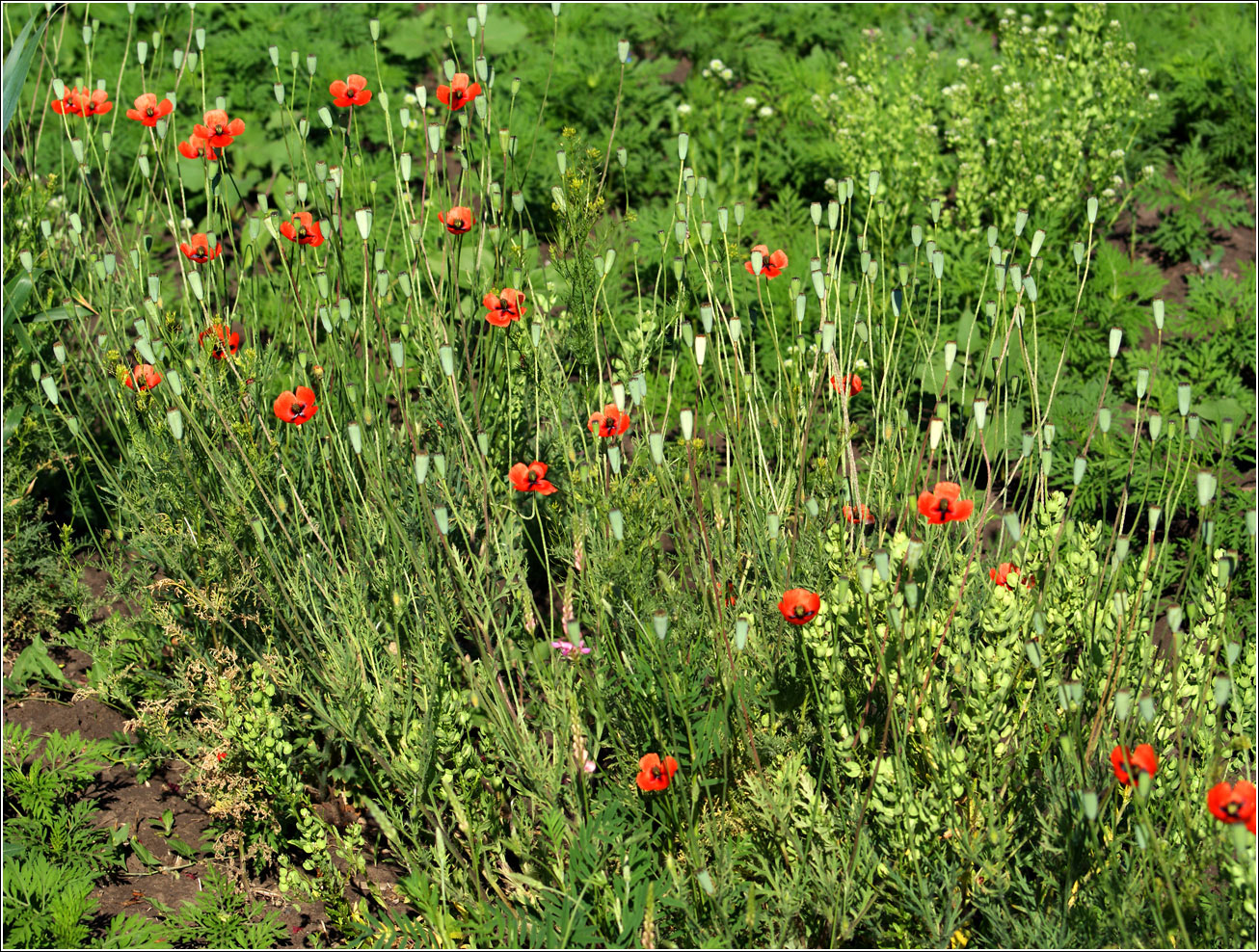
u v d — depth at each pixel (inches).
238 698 104.2
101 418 147.3
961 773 85.2
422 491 96.7
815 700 95.3
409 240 135.9
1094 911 81.7
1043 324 168.7
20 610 125.9
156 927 92.9
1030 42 228.8
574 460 111.8
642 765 87.4
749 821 93.9
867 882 87.5
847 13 270.8
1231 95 221.1
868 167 192.5
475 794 99.1
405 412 97.6
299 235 118.1
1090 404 153.4
